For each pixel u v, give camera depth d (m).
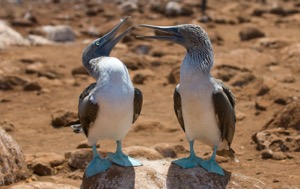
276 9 34.16
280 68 21.73
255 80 19.66
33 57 23.69
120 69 9.26
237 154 13.93
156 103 18.64
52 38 28.08
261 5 36.56
